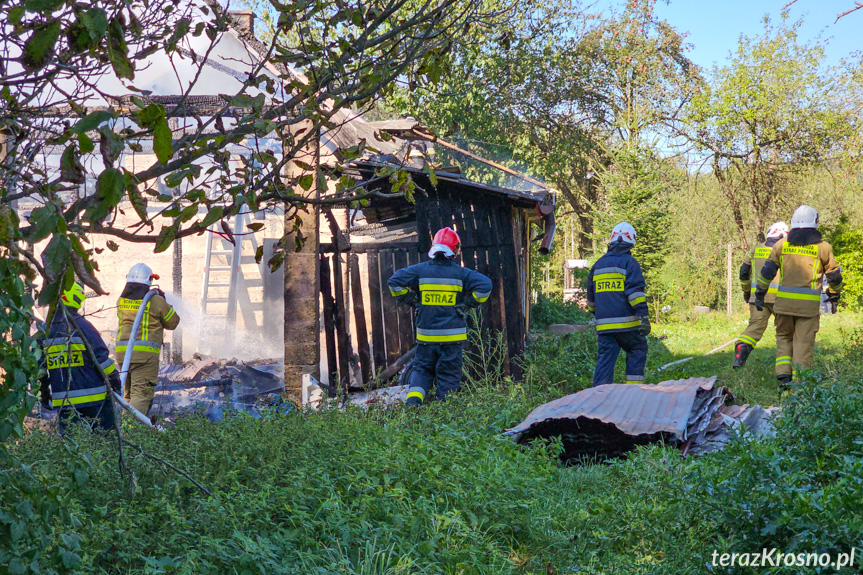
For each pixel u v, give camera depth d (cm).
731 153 2645
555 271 3133
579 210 2816
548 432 540
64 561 190
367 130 771
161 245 185
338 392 629
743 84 2509
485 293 681
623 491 407
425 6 228
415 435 449
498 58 1561
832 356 952
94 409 496
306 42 227
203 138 195
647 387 637
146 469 327
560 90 2303
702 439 530
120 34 154
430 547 305
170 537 276
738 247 2886
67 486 224
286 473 355
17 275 164
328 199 244
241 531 288
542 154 2289
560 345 980
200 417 431
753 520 284
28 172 176
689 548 301
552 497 410
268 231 1147
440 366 682
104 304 1093
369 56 237
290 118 230
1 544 177
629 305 746
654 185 2170
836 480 350
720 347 1212
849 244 1770
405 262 859
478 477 388
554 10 1598
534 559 333
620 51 2456
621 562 308
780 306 734
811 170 2684
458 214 856
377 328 855
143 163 827
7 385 172
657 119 2589
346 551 302
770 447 378
